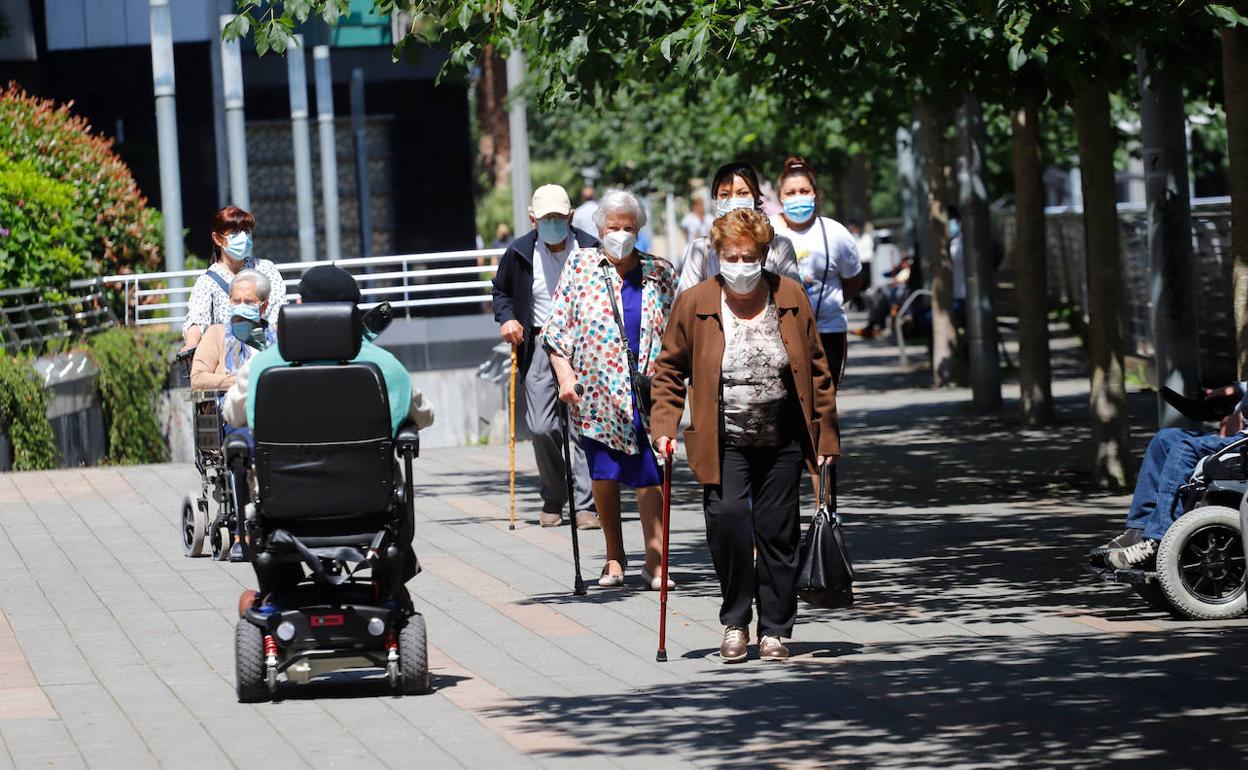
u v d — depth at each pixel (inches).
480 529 1402.6
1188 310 1487.5
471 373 2331.4
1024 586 1112.8
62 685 903.1
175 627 1050.1
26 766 745.0
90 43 3464.6
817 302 1200.2
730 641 917.8
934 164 2603.3
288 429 826.8
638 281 1117.7
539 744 764.6
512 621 1043.9
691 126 3821.4
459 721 810.8
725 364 902.4
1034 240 2021.4
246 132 3786.9
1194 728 755.4
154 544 1364.4
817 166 3941.9
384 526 842.8
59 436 2047.2
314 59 3727.9
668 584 1144.8
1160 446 1034.7
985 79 1338.6
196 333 1248.2
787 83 1498.5
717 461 904.9
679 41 1146.7
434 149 3784.5
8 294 2066.9
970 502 1487.5
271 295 1246.3
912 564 1200.8
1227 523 987.9
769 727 783.7
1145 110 1486.2
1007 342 3417.8
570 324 1120.2
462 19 1165.7
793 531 919.0
